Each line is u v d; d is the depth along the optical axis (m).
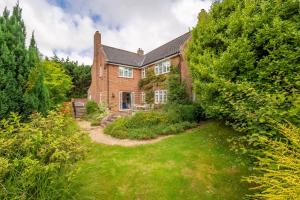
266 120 3.34
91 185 4.55
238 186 4.76
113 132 10.34
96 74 24.88
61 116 4.09
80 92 38.44
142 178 5.23
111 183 5.03
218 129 9.19
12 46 4.85
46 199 2.88
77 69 38.41
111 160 6.48
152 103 19.45
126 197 4.54
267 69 5.12
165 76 18.69
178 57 17.36
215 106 6.35
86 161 6.29
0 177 2.52
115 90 22.09
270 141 2.87
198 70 7.96
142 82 23.16
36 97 5.23
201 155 6.52
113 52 23.83
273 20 5.45
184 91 15.52
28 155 2.95
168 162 6.15
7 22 4.98
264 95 3.87
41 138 3.16
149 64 21.59
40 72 5.48
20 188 2.71
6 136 3.13
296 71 4.63
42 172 2.89
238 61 5.96
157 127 10.34
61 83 17.59
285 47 5.02
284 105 3.19
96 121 14.82
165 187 4.84
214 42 8.05
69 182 3.33
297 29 5.14
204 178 5.20
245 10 6.47
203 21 9.12
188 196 4.53
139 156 6.81
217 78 6.25
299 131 2.62
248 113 3.59
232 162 5.72
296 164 2.21
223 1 8.20
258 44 5.78
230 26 6.75
